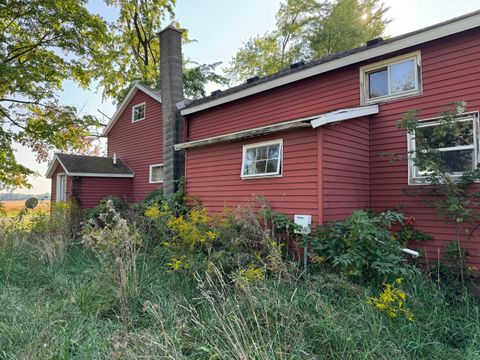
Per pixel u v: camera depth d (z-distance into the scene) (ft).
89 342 9.48
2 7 33.76
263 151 20.04
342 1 66.44
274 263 13.15
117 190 44.75
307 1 71.36
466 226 16.42
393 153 19.67
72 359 8.82
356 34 65.31
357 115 18.89
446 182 15.62
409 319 10.53
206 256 15.78
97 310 12.19
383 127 20.26
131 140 46.78
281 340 9.29
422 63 18.75
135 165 45.68
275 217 17.65
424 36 18.15
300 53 73.20
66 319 11.48
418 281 13.76
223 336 9.23
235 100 29.48
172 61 35.50
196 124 33.50
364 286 13.30
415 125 16.08
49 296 14.17
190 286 13.85
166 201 29.22
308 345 9.15
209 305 11.97
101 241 13.99
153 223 22.08
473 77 16.84
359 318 10.44
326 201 16.81
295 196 17.92
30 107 40.70
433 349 10.08
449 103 15.98
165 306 12.19
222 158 22.86
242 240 16.11
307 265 15.47
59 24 36.50
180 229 17.19
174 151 33.94
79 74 41.73
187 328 10.32
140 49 67.97
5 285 15.37
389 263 12.83
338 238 14.73
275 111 26.30
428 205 17.30
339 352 9.00
